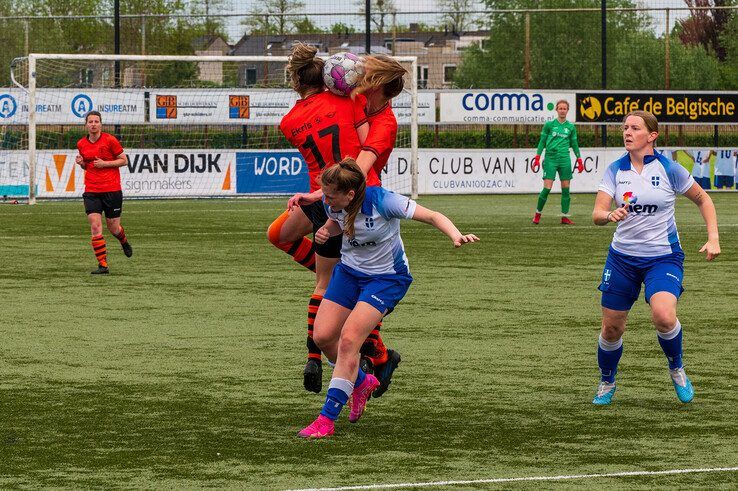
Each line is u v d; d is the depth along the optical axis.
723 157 51.47
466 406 10.69
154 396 11.07
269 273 21.48
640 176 10.83
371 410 10.55
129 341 14.23
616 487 7.98
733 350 13.62
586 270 21.91
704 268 22.39
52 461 8.68
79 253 25.09
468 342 14.17
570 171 33.19
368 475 8.28
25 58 43.75
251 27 85.69
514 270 21.91
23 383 11.69
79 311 16.75
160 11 86.44
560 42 87.94
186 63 52.62
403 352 13.52
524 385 11.66
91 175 21.86
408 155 47.88
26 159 43.59
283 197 46.84
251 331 15.00
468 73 90.19
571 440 9.36
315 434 9.45
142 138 46.34
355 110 11.38
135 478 8.20
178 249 26.06
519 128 61.59
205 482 8.10
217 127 47.81
